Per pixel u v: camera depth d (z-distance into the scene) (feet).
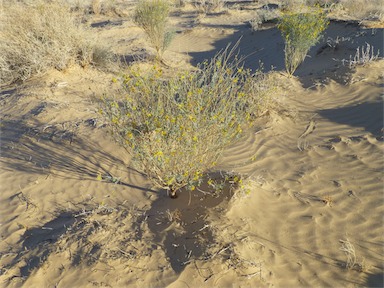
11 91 27.89
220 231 12.10
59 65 29.30
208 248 11.51
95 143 18.70
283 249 11.92
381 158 15.98
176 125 12.70
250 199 13.69
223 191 13.88
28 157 18.54
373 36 33.09
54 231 13.48
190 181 13.20
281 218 13.16
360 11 44.09
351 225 12.73
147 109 13.58
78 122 21.03
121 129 13.51
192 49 43.96
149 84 14.29
